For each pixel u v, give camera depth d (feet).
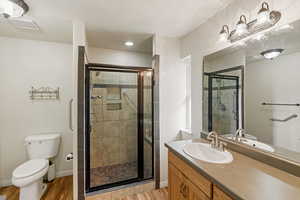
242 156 4.41
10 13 4.92
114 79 8.02
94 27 6.75
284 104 3.68
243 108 4.72
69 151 8.84
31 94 8.18
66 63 8.79
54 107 8.58
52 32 7.29
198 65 6.75
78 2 4.97
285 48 3.64
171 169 5.18
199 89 6.71
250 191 2.68
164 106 7.80
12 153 7.92
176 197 4.83
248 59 4.53
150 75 8.02
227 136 5.31
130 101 8.32
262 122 4.18
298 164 3.27
